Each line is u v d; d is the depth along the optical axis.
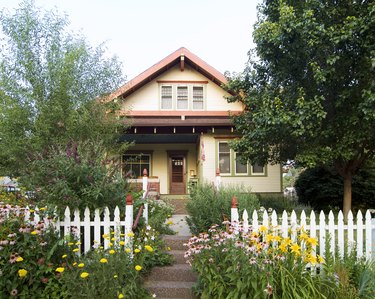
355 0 7.92
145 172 8.12
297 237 4.59
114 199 5.23
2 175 8.59
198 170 15.55
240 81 10.51
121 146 10.66
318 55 7.89
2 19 8.96
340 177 11.09
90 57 10.08
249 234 4.29
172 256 5.35
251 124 10.14
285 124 7.87
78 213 4.72
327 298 3.93
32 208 4.69
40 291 3.96
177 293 4.54
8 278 3.87
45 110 8.58
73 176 4.98
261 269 3.84
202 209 6.03
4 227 3.98
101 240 4.91
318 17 8.04
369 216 4.98
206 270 4.11
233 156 14.13
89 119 9.08
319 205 11.41
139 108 14.80
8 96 8.70
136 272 4.13
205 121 13.73
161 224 6.54
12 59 9.02
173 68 15.09
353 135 7.77
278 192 13.97
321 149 8.22
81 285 3.79
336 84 8.23
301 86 8.44
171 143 16.75
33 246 4.02
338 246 4.82
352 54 7.60
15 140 8.39
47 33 9.40
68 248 4.39
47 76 8.93
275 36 7.77
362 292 4.06
